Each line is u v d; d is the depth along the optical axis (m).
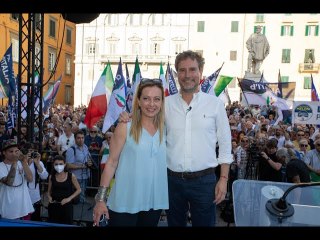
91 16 5.85
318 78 41.91
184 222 2.76
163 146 2.51
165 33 45.66
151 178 2.43
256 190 1.58
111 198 2.47
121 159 2.44
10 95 8.59
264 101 13.09
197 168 2.60
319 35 41.84
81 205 7.63
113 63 45.91
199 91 2.69
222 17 44.09
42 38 7.43
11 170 4.79
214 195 2.66
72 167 7.06
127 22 46.22
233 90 43.69
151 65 45.81
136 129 2.40
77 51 45.88
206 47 44.62
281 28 42.69
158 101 2.41
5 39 27.83
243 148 7.48
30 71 7.52
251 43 27.34
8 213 4.81
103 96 8.08
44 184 7.80
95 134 9.20
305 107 10.27
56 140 9.54
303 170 5.84
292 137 9.80
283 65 42.78
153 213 2.51
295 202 1.52
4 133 8.72
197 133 2.59
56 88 11.52
